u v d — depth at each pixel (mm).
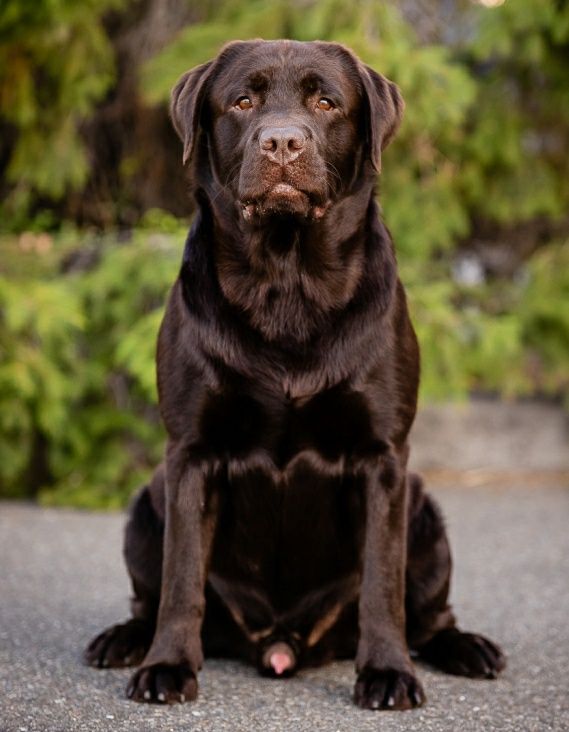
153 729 5117
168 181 15422
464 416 14250
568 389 14203
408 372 5988
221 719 5309
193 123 6164
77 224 15375
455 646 6297
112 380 13258
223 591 6262
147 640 6301
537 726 5273
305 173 5742
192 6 14328
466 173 14023
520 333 13664
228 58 6277
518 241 15758
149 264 12195
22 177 13992
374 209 6277
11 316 11641
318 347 5844
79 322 11828
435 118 12312
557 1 12914
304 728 5203
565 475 14172
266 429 5844
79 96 13586
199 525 5879
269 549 6062
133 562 6445
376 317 5934
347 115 6141
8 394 12273
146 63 13883
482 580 8938
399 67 11992
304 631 6316
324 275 5926
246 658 6562
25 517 11555
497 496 12859
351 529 6070
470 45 13734
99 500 12352
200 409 5852
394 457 5883
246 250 5938
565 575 9125
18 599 7957
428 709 5535
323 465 5910
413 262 13414
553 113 14320
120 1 13336
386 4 12898
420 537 6398
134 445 13414
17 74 13391
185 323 5945
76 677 5969
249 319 5875
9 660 6277
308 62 6105
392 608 5773
